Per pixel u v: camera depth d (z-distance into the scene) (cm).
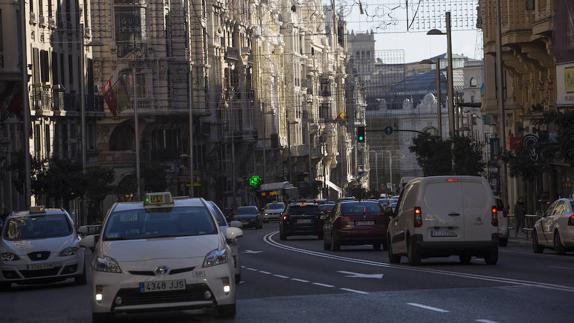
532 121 11012
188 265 3297
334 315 3431
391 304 3716
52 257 5672
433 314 3359
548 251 7981
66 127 14588
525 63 13238
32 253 5666
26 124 9438
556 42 9894
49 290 5569
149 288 3269
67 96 14438
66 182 11838
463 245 5862
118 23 16800
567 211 7144
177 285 3275
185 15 17900
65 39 14525
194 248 3350
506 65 13988
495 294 3947
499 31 10350
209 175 19925
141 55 16788
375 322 3203
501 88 10375
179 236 3497
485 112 15500
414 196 5975
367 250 8612
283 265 6538
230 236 3781
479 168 13288
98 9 16600
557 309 3394
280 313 3541
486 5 14225
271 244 10225
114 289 3275
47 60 13788
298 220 11250
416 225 5894
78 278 5838
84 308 4300
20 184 11606
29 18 13038
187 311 3772
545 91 12788
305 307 3722
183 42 17725
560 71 9844
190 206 3641
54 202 13775
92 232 6375
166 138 18062
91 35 16075
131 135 17150
